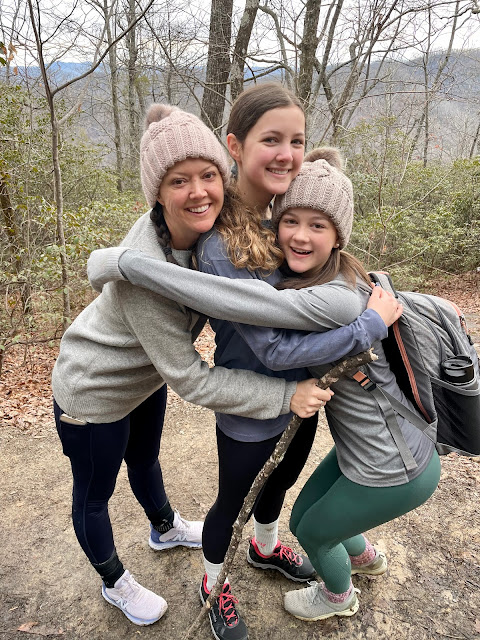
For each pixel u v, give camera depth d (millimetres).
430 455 1537
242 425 1534
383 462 1479
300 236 1339
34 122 7355
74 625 1983
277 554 2123
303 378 1530
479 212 9375
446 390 1508
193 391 1400
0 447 3322
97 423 1601
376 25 5977
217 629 1828
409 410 1496
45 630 1960
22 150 6156
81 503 1753
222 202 1319
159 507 2197
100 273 1309
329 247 1371
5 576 2225
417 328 1462
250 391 1404
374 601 2043
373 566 2125
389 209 7793
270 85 1330
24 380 4582
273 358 1313
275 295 1252
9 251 5156
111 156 13312
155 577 2207
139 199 9859
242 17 6207
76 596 2119
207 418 3699
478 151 13898
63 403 1599
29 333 5207
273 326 1274
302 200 1302
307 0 6480
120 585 1902
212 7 6215
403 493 1496
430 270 9695
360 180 8594
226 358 1533
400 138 8602
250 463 1563
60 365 1637
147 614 1937
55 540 2447
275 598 2076
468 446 1565
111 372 1540
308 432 1780
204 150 1204
